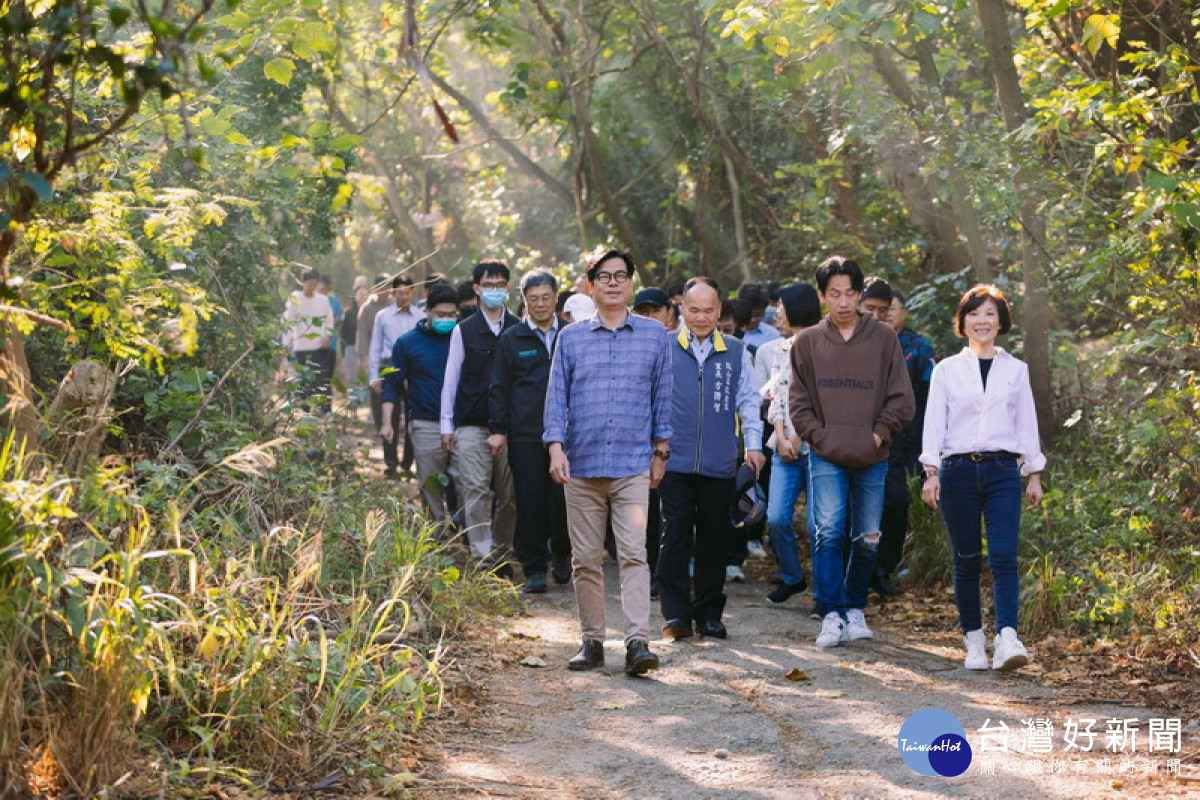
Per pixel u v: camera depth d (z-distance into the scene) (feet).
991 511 22.70
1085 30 24.99
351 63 55.21
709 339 25.35
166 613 15.88
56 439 15.99
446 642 22.72
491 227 62.08
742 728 18.40
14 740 12.72
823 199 45.73
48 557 14.30
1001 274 39.60
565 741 17.84
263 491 23.00
